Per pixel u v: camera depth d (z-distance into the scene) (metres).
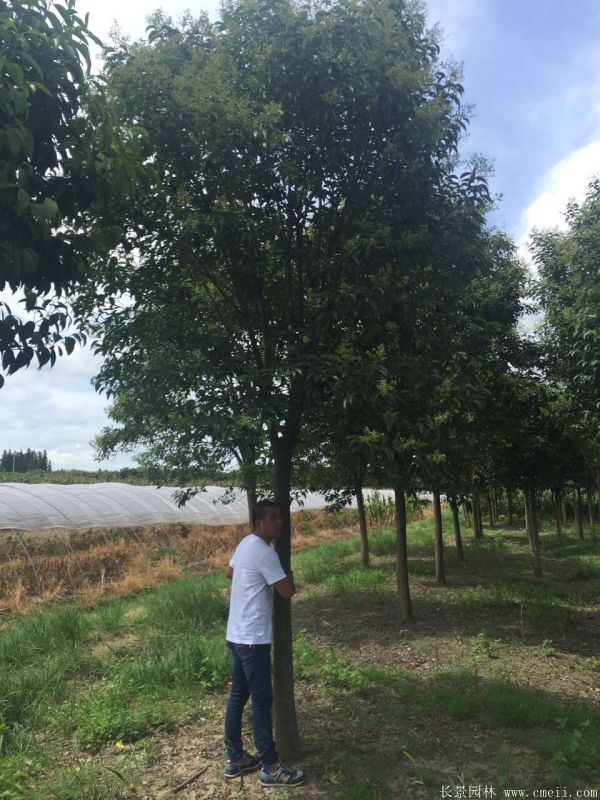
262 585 3.92
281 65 3.97
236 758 3.98
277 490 4.37
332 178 4.28
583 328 6.26
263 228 4.14
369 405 3.74
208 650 6.55
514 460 10.45
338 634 7.89
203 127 3.81
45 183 2.90
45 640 7.70
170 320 4.13
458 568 12.80
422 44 4.46
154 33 4.27
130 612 9.88
